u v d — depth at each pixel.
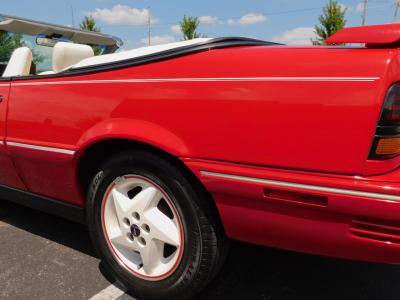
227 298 2.09
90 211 2.13
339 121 1.40
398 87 1.39
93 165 2.16
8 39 3.26
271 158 1.52
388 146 1.39
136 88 1.81
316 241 1.53
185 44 1.82
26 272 2.31
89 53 2.70
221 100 1.60
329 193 1.42
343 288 2.18
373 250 1.43
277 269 2.36
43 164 2.24
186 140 1.69
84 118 1.98
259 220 1.61
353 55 1.43
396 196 1.33
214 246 1.78
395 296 2.11
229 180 1.60
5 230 2.91
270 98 1.50
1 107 2.41
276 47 1.68
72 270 2.34
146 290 1.98
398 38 1.36
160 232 1.87
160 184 1.83
